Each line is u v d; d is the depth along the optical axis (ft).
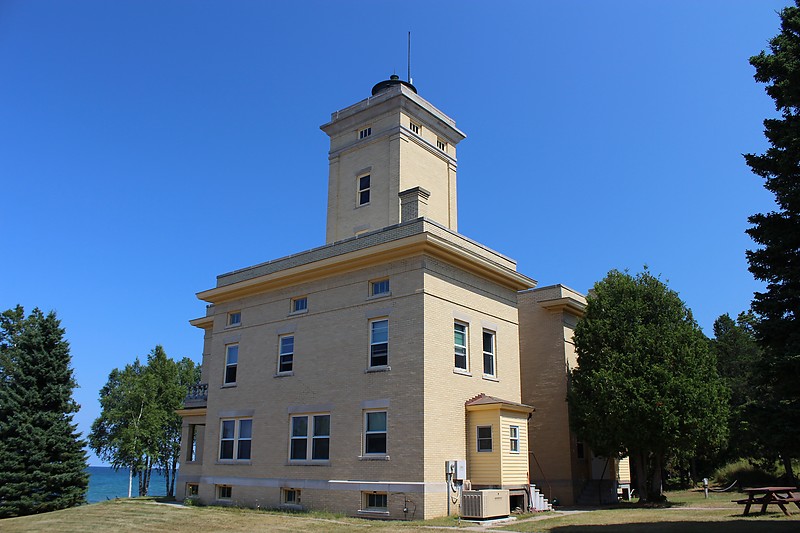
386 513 75.46
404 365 79.61
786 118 54.60
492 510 72.74
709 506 86.48
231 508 91.04
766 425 51.47
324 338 90.07
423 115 117.91
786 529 55.42
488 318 91.61
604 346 96.53
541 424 106.73
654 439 89.20
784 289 53.11
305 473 86.28
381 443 79.77
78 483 130.62
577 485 102.17
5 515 116.98
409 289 81.97
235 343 104.32
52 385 133.49
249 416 96.94
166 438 202.49
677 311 97.91
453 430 79.97
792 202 51.96
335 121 121.90
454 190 123.03
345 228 115.34
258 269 102.68
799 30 56.29
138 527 74.79
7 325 169.68
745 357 156.04
